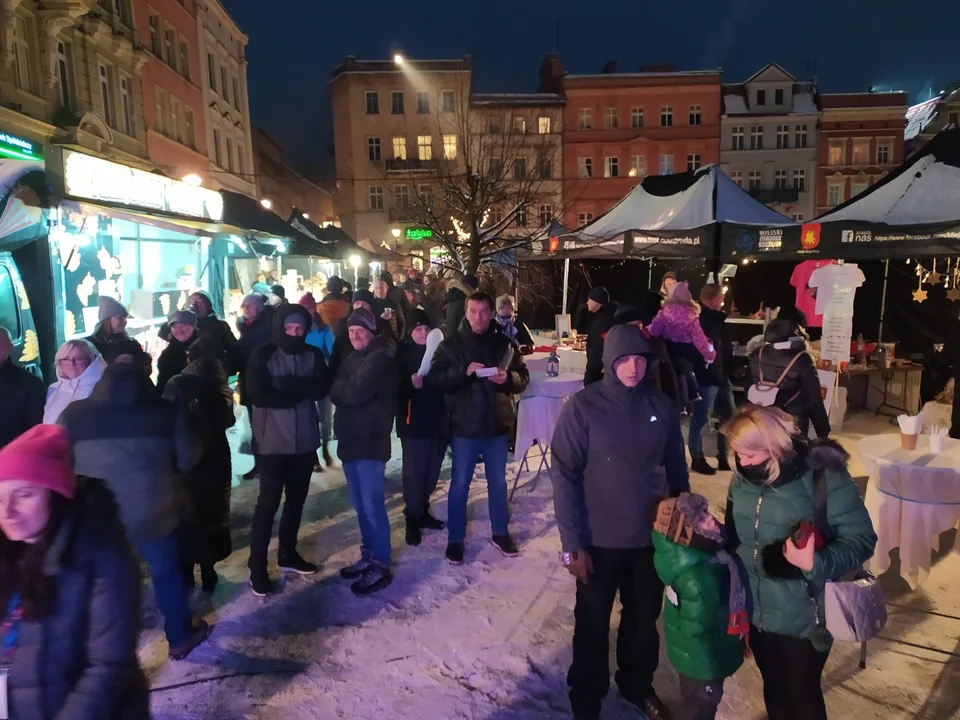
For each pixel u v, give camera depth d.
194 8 22.73
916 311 8.64
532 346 7.36
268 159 36.25
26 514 1.52
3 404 3.62
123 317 4.80
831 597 2.15
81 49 14.75
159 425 2.98
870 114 36.00
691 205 8.40
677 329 5.40
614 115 36.16
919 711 2.79
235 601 3.82
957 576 4.00
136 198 6.53
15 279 5.02
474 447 4.22
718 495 5.39
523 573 4.13
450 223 16.36
